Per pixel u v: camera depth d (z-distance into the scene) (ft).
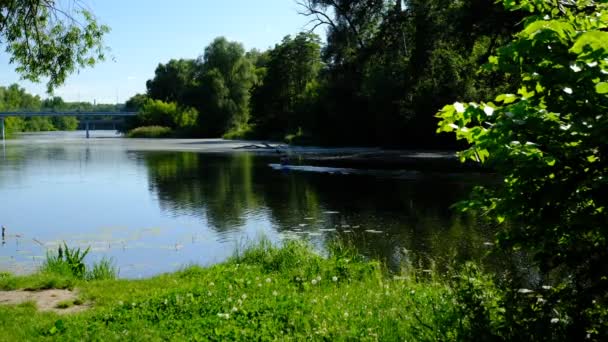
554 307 12.13
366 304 20.80
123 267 39.96
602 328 11.32
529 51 11.55
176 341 18.28
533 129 11.23
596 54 10.66
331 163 118.62
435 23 131.03
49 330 20.84
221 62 316.19
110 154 168.25
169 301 23.84
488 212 13.43
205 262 40.83
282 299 22.91
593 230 11.20
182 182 92.58
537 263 12.28
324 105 188.24
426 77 141.59
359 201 67.15
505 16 86.94
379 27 151.43
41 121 531.50
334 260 30.55
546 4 13.08
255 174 102.42
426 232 48.21
